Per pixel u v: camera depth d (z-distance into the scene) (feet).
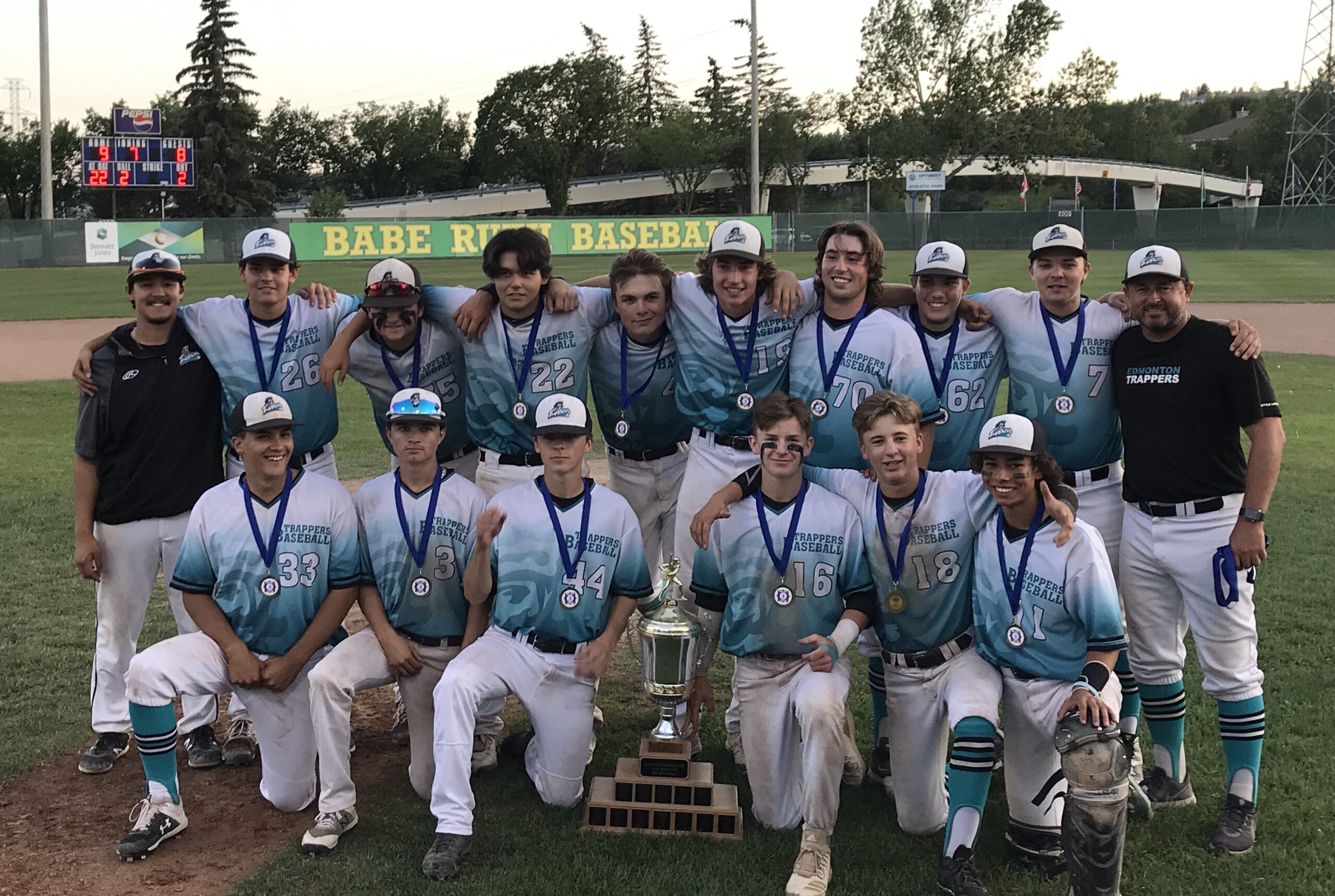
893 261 136.77
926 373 17.62
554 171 257.55
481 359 19.03
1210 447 15.93
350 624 24.43
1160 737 16.60
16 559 28.04
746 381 18.60
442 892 13.98
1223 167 329.52
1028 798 14.92
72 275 125.90
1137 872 14.58
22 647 22.52
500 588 16.22
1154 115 324.80
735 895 13.98
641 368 19.72
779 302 17.97
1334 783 16.65
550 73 270.67
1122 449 17.83
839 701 14.75
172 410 18.10
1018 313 18.04
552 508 16.24
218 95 234.99
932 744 15.53
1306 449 39.60
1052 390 17.62
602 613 16.31
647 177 258.37
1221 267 126.41
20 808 16.55
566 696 16.03
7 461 39.01
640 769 15.94
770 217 153.89
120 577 18.11
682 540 19.49
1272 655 21.49
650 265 18.49
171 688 15.48
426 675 16.67
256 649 16.40
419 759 16.62
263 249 18.43
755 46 148.36
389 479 16.90
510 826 15.83
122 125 179.01
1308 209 155.12
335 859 14.87
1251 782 15.65
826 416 18.20
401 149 301.22
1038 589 14.82
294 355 19.15
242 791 17.28
